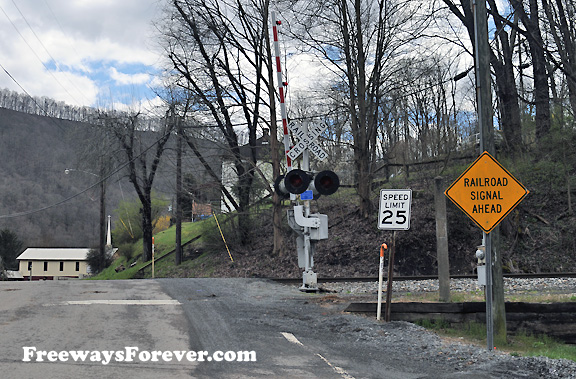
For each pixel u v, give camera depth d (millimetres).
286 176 14297
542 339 10445
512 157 29188
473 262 25391
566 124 28266
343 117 31109
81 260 83750
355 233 29312
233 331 9695
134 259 49281
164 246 45969
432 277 19281
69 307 11664
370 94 28734
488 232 9180
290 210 15758
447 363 8109
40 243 86562
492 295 9727
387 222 11180
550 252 24281
